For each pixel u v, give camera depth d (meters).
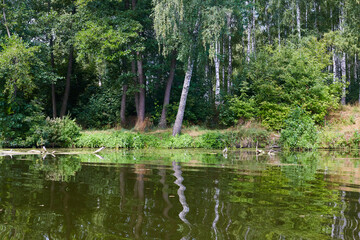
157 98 22.50
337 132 16.05
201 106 21.12
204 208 2.47
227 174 4.78
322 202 2.76
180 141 14.88
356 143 14.97
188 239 1.72
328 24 28.12
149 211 2.35
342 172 5.22
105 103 22.17
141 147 14.23
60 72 23.50
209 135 15.10
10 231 1.84
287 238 1.76
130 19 17.41
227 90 25.86
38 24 17.55
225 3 14.56
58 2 20.61
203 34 13.92
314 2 27.97
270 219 2.16
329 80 22.02
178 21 14.41
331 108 19.61
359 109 20.14
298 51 21.33
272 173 4.99
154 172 4.91
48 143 13.55
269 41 30.06
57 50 22.19
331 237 1.78
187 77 16.22
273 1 26.23
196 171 5.13
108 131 18.06
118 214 2.26
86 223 2.02
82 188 3.34
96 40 16.39
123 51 17.47
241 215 2.26
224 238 1.74
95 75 25.23
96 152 10.71
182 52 14.88
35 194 2.98
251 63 21.91
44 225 1.98
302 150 13.29
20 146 13.32
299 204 2.67
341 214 2.33
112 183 3.72
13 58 13.41
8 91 13.59
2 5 15.23
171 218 2.16
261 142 15.23
